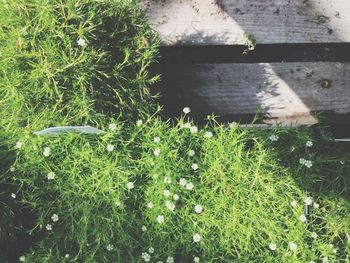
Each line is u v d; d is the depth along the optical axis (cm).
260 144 52
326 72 56
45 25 47
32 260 52
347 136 57
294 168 53
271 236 52
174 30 56
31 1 47
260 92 56
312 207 53
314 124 56
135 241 52
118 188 51
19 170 52
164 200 52
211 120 57
